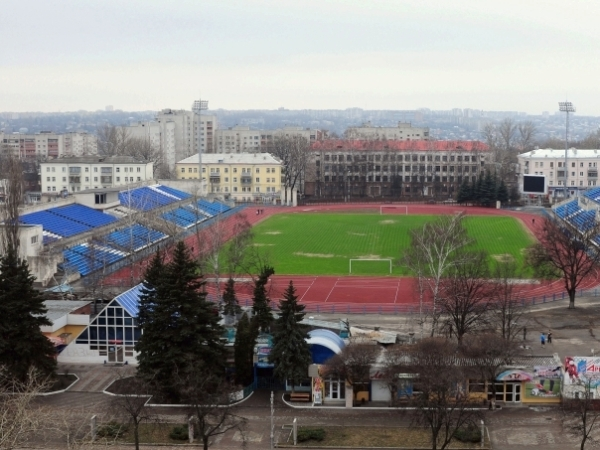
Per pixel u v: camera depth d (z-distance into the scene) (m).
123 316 131.00
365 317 159.88
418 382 104.69
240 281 190.62
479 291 159.62
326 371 112.31
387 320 157.38
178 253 114.81
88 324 132.62
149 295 118.69
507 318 138.50
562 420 101.50
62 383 120.31
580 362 111.62
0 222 193.50
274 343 115.44
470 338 117.75
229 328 135.00
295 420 100.44
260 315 127.44
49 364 117.69
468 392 111.69
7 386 110.75
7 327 113.44
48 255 187.12
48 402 112.94
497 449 97.25
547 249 185.12
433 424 97.50
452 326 140.00
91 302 149.38
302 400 114.38
